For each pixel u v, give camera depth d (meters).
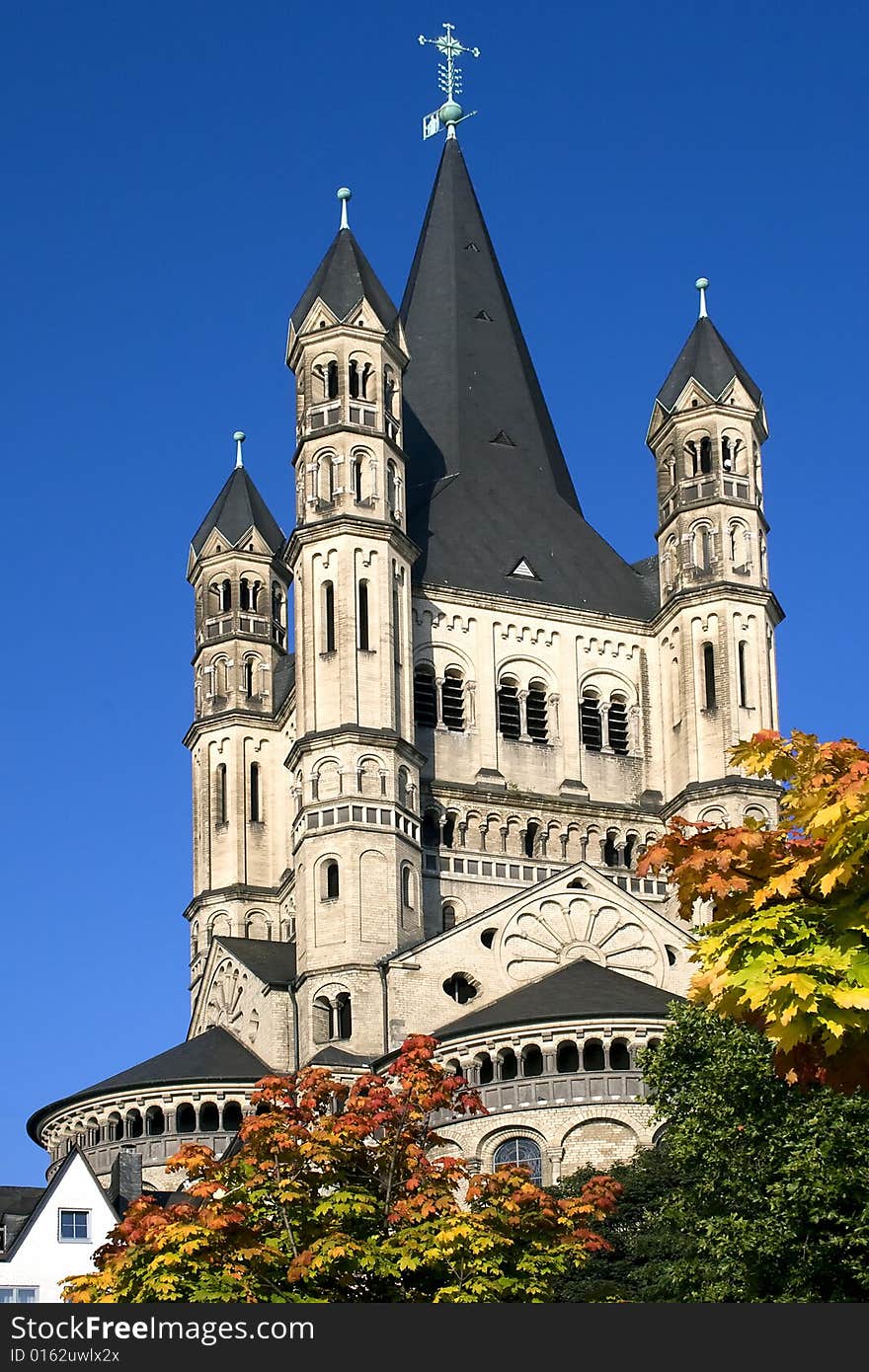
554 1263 59.97
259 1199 57.69
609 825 118.81
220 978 116.62
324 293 119.12
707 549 120.94
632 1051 97.62
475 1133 97.62
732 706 117.88
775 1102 65.44
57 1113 109.06
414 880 110.25
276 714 128.50
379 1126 60.59
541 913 108.06
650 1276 78.00
